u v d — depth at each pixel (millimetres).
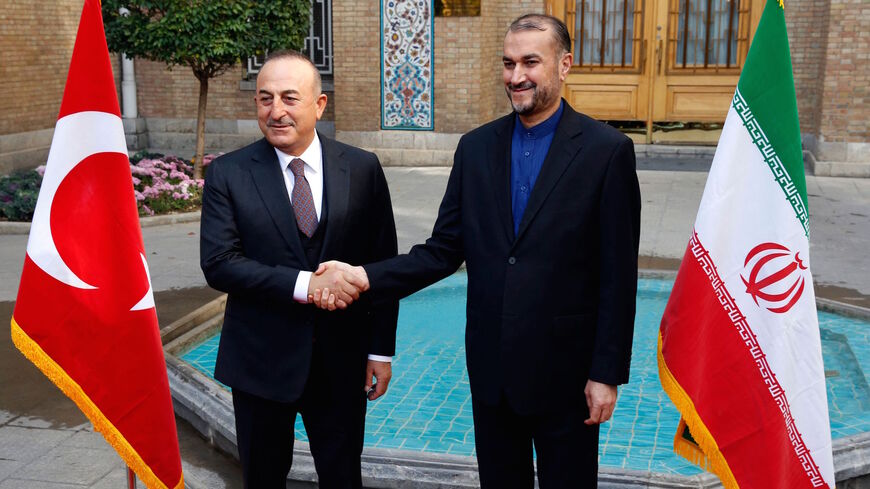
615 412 4934
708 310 2688
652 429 4691
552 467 2777
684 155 12984
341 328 2963
